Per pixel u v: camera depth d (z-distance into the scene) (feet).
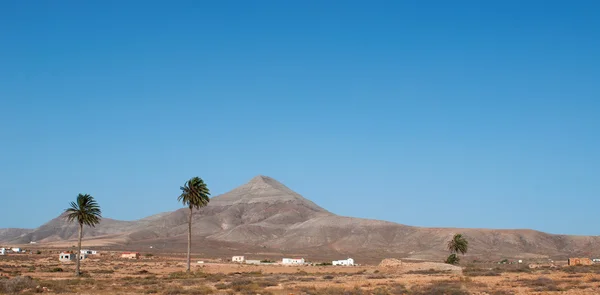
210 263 549.13
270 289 231.09
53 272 363.35
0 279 264.72
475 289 221.05
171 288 230.07
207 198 399.85
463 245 550.77
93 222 345.51
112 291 221.87
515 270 367.04
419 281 275.39
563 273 327.26
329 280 298.97
